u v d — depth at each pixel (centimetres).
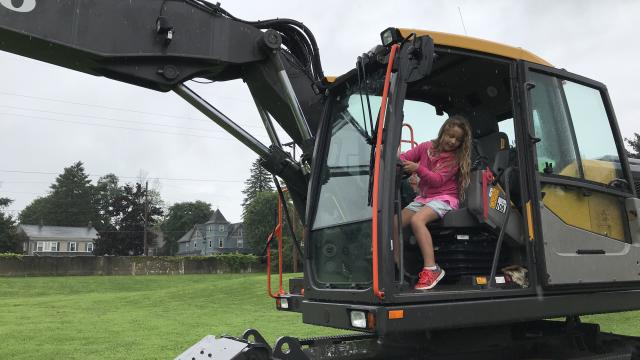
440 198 353
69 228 8100
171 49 389
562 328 444
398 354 374
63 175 8450
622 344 437
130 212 6788
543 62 388
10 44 349
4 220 5894
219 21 411
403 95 305
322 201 365
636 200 411
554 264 344
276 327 987
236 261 4134
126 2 375
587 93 415
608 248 382
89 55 362
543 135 369
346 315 300
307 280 354
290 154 432
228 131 418
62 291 2611
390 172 295
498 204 358
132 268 3750
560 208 363
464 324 300
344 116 365
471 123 450
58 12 352
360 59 326
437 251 368
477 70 417
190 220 8762
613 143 425
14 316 1245
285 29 452
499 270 369
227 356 297
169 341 840
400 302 284
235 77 441
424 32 330
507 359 400
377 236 287
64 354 729
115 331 964
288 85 424
